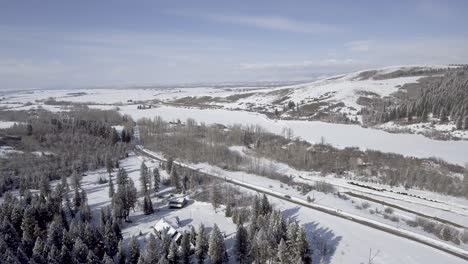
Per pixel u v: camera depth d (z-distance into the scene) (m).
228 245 85.56
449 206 106.19
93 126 187.88
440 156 130.88
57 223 82.50
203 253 77.88
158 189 122.56
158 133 196.12
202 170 142.62
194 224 96.06
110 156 153.00
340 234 89.56
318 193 117.94
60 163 144.88
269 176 135.62
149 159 162.50
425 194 114.06
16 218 88.00
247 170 141.75
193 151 161.12
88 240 79.62
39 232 82.12
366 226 94.94
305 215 100.75
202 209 105.62
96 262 70.75
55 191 106.62
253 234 78.88
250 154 158.75
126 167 152.12
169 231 87.00
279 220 81.00
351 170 134.62
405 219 100.00
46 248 74.38
